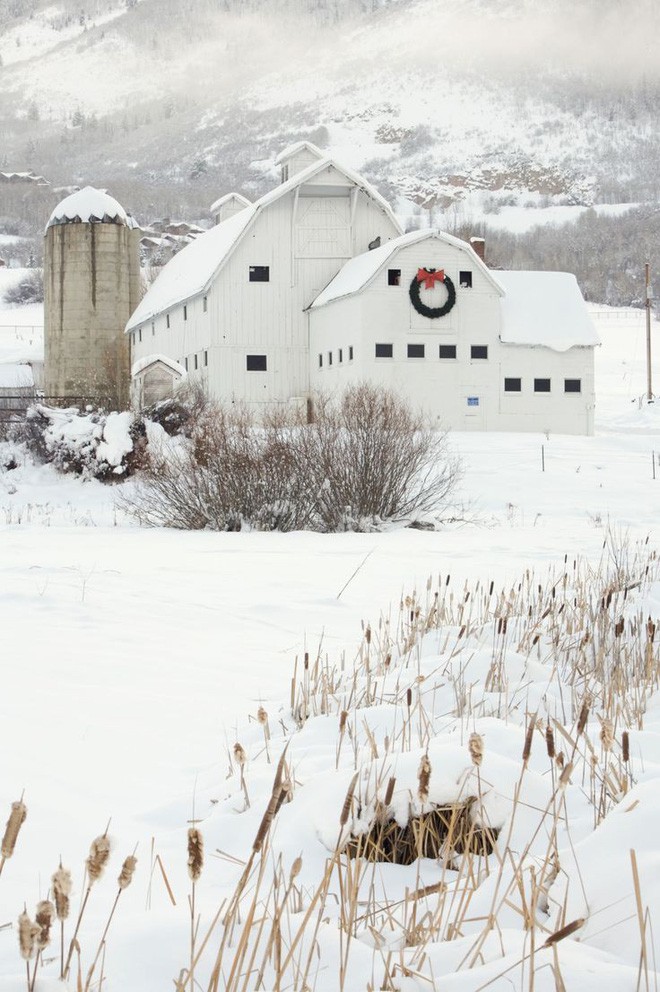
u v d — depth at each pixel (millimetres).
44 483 38312
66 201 59562
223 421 29453
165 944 3924
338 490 27031
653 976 3467
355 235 62344
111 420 39188
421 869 5148
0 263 192500
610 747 5605
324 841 5258
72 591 14062
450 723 7273
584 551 20906
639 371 113062
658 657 9422
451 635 10336
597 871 4168
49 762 6930
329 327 59562
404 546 22016
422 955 3824
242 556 19891
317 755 6789
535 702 8195
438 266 56906
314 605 14000
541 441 49500
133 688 9039
